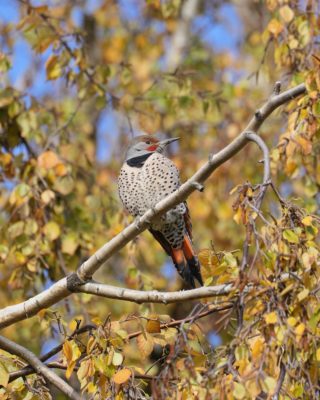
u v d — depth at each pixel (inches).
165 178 444.8
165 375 254.8
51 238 452.8
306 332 252.8
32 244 450.3
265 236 263.9
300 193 478.9
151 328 293.7
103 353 282.0
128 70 531.5
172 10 522.3
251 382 243.4
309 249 263.9
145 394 290.8
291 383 261.3
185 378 251.4
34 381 312.8
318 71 354.0
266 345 248.8
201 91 556.7
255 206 264.1
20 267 455.5
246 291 256.4
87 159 511.5
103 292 343.3
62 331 310.2
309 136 356.5
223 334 475.2
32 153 500.7
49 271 473.1
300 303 255.0
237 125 625.3
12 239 459.5
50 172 472.7
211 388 247.6
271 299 253.0
